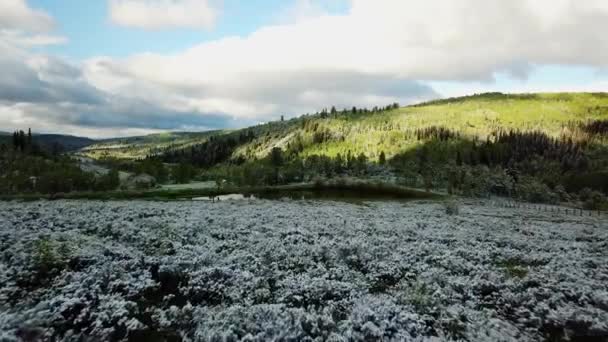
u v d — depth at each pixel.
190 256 17.25
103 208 38.34
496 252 22.03
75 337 9.77
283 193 103.06
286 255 18.61
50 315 10.31
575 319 12.01
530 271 17.50
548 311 12.62
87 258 15.84
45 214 30.03
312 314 11.39
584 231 36.38
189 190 104.06
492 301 13.90
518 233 32.00
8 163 122.94
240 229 26.06
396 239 24.67
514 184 129.38
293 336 9.79
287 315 10.96
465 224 37.34
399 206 65.31
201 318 11.03
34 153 163.38
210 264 16.52
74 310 11.05
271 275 15.40
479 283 15.24
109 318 10.55
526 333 11.59
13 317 9.64
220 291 13.52
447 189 129.62
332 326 10.82
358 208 55.62
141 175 121.50
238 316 10.86
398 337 10.38
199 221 29.31
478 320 12.10
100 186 100.69
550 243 26.41
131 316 11.39
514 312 13.07
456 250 21.44
